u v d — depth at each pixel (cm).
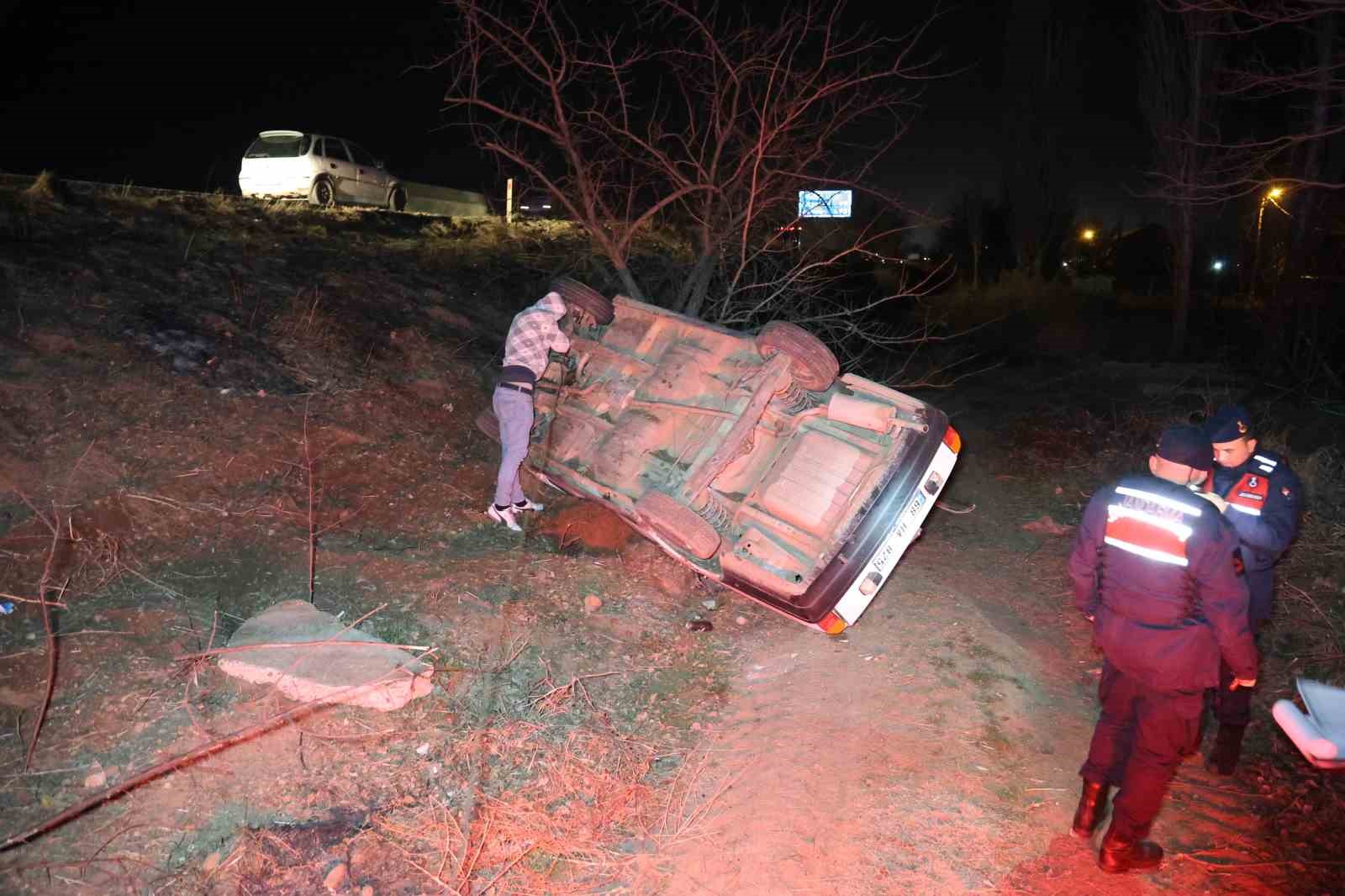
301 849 361
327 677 442
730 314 908
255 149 1525
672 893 352
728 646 549
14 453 567
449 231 1304
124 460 597
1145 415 978
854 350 1149
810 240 907
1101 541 340
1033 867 359
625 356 618
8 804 370
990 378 1220
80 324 710
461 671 481
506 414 602
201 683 444
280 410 705
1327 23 899
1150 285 2175
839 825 387
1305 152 1023
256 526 581
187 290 826
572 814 393
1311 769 410
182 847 360
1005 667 508
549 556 614
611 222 876
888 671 508
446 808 390
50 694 420
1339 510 674
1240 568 326
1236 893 341
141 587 505
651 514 478
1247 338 1255
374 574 560
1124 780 342
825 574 460
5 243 790
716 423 538
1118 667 335
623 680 500
